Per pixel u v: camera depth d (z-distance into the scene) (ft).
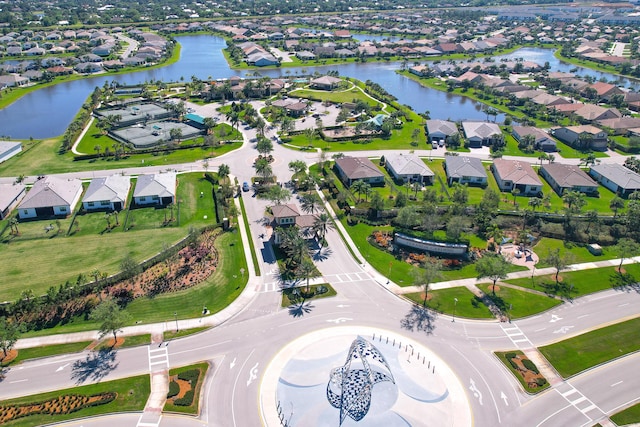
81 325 329.31
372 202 471.62
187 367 296.30
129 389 279.49
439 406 275.39
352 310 351.67
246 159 618.03
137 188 495.00
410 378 293.23
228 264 399.03
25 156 611.47
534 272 403.13
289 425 260.01
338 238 444.14
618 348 323.37
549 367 306.76
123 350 308.60
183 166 590.14
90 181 539.70
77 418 261.44
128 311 342.23
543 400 282.36
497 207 496.64
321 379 290.15
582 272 405.18
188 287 367.86
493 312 353.92
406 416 268.21
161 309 345.51
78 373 290.15
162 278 375.45
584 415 273.54
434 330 334.44
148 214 474.08
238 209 488.44
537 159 650.84
